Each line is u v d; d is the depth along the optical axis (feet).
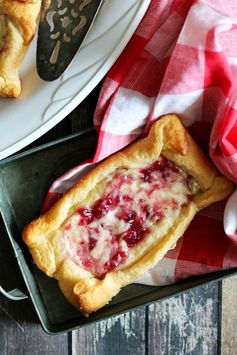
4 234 1.67
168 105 1.56
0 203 1.56
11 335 1.71
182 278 1.64
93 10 1.54
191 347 1.75
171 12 1.56
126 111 1.56
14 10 1.50
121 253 1.60
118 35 1.53
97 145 1.55
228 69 1.52
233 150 1.53
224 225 1.58
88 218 1.60
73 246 1.59
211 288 1.75
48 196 1.60
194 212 1.61
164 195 1.61
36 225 1.57
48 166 1.64
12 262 1.68
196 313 1.75
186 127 1.63
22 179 1.63
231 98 1.53
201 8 1.52
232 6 1.57
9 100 1.57
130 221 1.60
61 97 1.55
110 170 1.60
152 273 1.64
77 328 1.56
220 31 1.50
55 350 1.72
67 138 1.58
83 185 1.59
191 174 1.61
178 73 1.52
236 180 1.59
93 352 1.73
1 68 1.54
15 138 1.56
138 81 1.56
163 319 1.75
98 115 1.57
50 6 1.57
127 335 1.74
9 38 1.52
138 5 1.52
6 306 1.71
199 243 1.64
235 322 1.76
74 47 1.55
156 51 1.57
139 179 1.61
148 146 1.58
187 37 1.52
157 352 1.74
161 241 1.60
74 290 1.56
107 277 1.58
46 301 1.63
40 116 1.56
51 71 1.56
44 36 1.57
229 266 1.62
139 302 1.60
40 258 1.58
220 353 1.76
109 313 1.59
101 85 1.67
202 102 1.58
